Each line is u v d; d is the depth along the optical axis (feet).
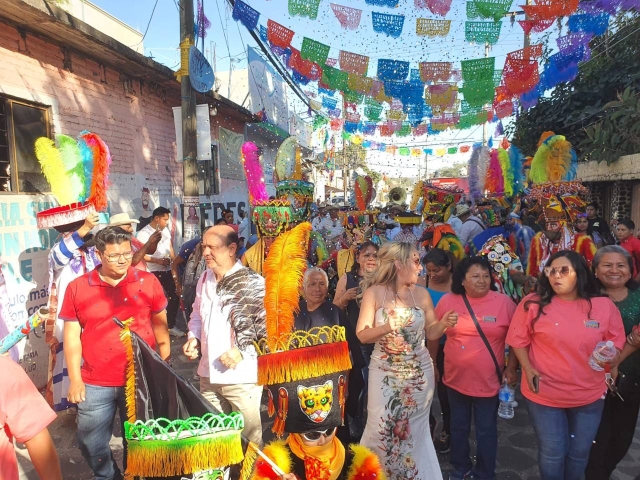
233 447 6.14
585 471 10.44
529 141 44.11
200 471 6.00
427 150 49.16
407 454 9.52
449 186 25.76
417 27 15.75
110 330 9.53
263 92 46.16
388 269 10.00
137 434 6.01
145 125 26.66
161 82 26.99
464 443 10.92
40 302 17.12
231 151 41.39
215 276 10.40
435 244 20.21
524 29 16.06
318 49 18.30
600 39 30.91
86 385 9.56
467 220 24.81
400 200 33.06
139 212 25.91
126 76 24.52
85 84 21.04
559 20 16.22
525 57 18.06
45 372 16.88
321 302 11.03
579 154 39.42
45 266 17.47
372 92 21.38
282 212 16.97
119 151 23.98
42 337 16.83
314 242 18.22
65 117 19.54
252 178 17.33
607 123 31.94
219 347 9.75
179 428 6.04
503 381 10.68
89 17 31.37
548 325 9.09
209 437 6.02
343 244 25.23
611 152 31.30
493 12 15.05
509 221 26.45
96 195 13.61
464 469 10.97
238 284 9.80
